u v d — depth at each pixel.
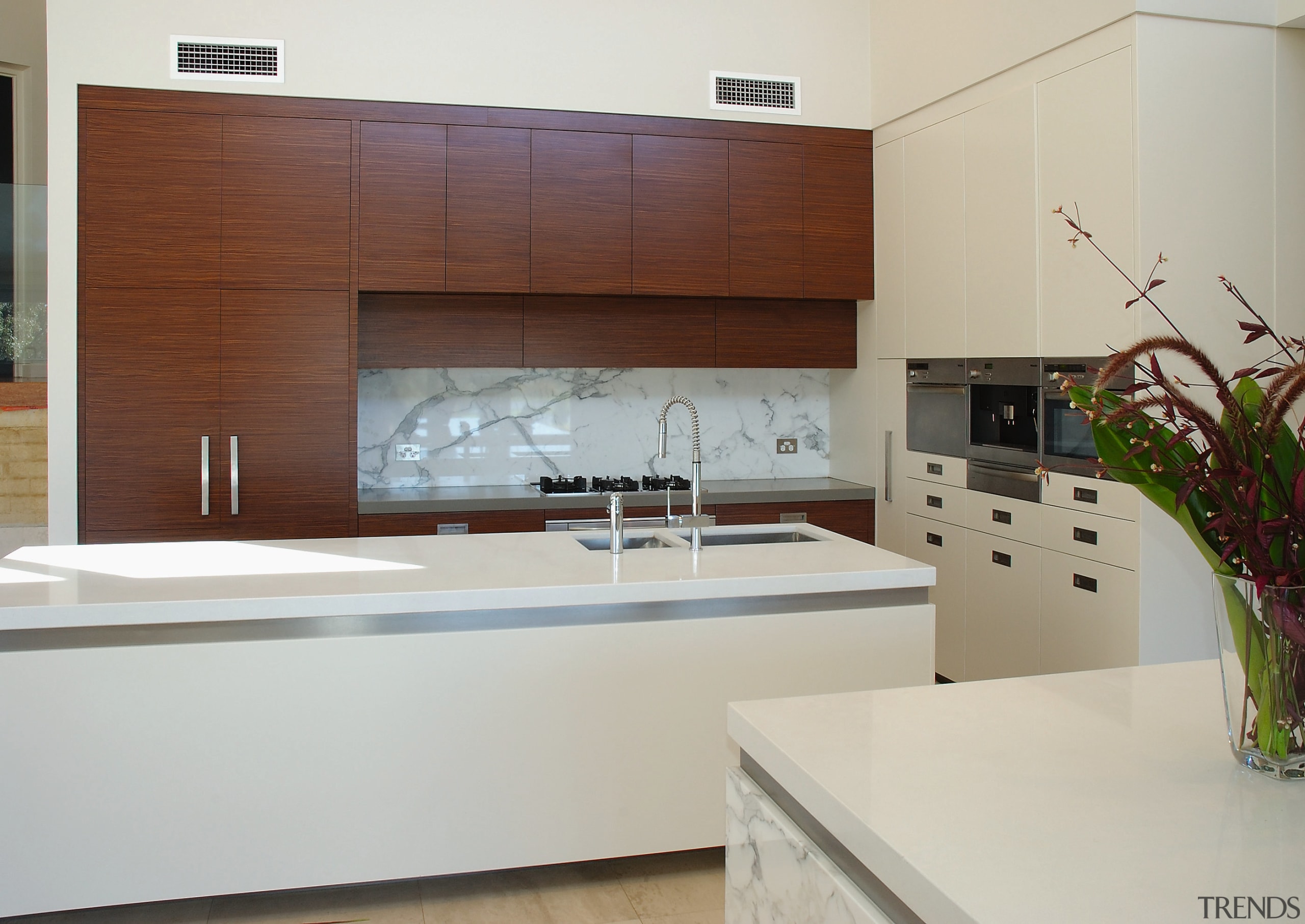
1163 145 3.54
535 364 5.12
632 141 4.96
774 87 5.14
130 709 2.47
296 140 4.61
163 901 2.74
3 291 4.59
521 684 2.69
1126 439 1.33
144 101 4.46
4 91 5.73
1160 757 1.32
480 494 5.06
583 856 2.77
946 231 4.64
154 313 4.50
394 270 4.72
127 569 2.82
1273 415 1.22
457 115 4.76
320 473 4.68
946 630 4.72
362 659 2.59
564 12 4.86
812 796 1.24
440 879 2.92
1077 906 0.94
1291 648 1.22
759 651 2.84
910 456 5.02
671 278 5.04
